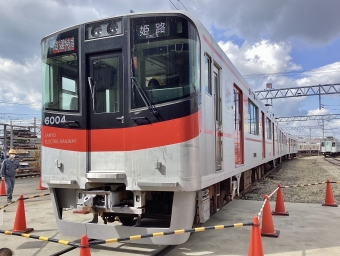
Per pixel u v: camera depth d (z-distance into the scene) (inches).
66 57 192.9
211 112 203.5
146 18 175.0
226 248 196.7
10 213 313.7
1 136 729.6
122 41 177.6
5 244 209.2
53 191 193.3
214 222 263.4
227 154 249.9
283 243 206.5
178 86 165.5
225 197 274.8
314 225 252.7
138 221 170.2
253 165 402.9
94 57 185.8
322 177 639.1
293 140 1603.1
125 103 173.6
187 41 167.8
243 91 342.0
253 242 160.9
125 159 171.2
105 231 172.9
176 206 164.2
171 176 161.2
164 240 161.8
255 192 428.8
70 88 189.5
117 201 174.9
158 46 171.8
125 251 188.5
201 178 171.9
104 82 182.5
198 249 194.9
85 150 179.9
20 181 628.7
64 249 194.1
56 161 187.9
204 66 188.9
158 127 165.5
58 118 189.8
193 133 163.3
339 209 316.2
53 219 280.4
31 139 788.6
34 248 200.7
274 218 277.6
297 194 418.6
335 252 189.3
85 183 178.5
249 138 375.6
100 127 179.0
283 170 826.2
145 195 179.5
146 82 171.5
